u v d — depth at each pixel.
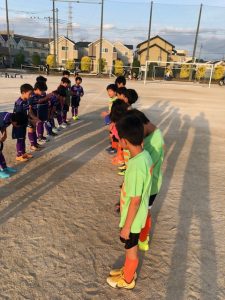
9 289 2.66
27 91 5.64
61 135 8.10
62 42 72.12
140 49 69.19
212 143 8.29
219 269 3.06
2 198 4.33
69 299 2.59
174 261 3.15
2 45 73.19
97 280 2.83
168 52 65.81
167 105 15.77
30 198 4.38
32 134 6.42
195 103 17.34
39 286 2.71
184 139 8.58
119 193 4.68
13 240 3.35
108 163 6.03
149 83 35.38
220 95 23.78
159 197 4.62
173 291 2.75
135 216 2.45
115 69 47.44
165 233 3.64
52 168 5.62
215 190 5.05
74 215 3.95
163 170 5.89
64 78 8.64
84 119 10.49
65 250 3.22
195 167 6.19
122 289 2.74
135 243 2.56
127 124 2.29
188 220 3.98
